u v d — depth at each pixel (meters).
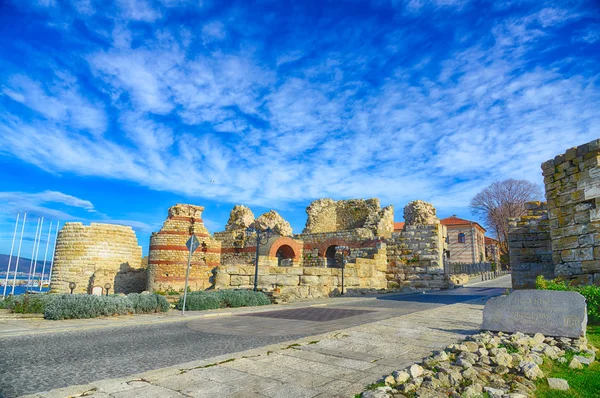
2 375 5.75
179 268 35.25
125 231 40.59
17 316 12.67
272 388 4.98
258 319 12.66
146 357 7.00
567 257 13.47
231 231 40.53
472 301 17.00
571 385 4.77
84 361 6.68
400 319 11.16
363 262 25.44
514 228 20.23
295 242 35.19
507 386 4.72
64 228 38.59
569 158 13.61
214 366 6.05
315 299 21.14
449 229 67.81
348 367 5.97
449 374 4.98
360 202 40.59
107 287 15.95
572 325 7.29
